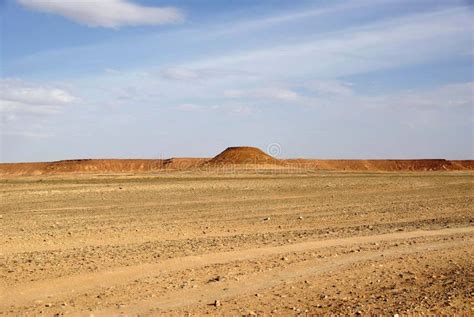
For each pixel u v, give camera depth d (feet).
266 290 33.71
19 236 57.72
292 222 71.56
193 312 29.27
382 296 32.58
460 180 180.65
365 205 97.25
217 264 40.42
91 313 28.84
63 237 56.85
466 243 50.57
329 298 32.12
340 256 43.68
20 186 142.61
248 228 65.41
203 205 98.17
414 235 56.08
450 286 34.45
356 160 528.22
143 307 30.04
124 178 187.93
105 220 75.46
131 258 42.47
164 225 68.74
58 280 35.37
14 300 31.14
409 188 143.23
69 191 125.80
